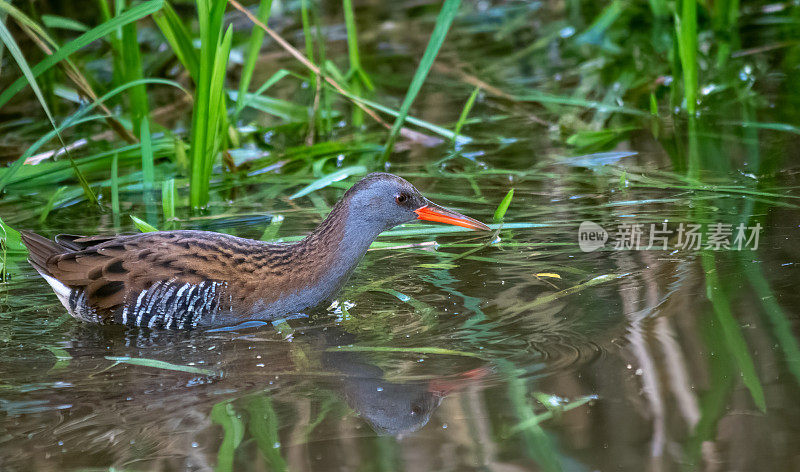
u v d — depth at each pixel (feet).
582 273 31.35
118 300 29.55
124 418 23.59
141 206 40.04
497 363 25.67
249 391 24.89
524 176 41.42
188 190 41.55
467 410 23.34
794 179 38.40
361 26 62.95
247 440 22.39
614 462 20.89
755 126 43.78
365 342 27.68
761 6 60.49
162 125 48.73
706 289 29.14
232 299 29.84
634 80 52.08
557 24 61.72
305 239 31.07
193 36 53.47
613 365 25.04
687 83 46.62
